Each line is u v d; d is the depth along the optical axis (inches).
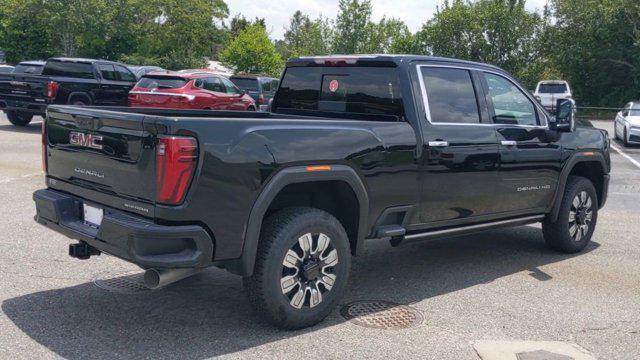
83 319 174.4
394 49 1867.6
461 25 1769.2
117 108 194.7
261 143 157.5
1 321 170.6
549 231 260.2
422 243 278.8
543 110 243.9
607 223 327.9
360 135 179.8
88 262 225.1
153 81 625.3
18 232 259.8
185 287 204.4
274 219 166.1
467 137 210.2
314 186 181.3
